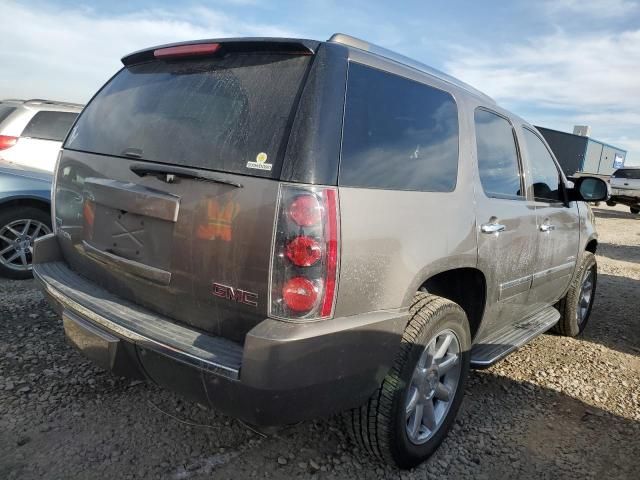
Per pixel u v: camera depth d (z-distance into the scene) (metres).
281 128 2.13
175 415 3.01
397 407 2.48
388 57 2.68
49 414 2.91
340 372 2.16
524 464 2.88
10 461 2.50
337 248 2.07
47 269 2.94
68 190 2.91
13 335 3.84
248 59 2.42
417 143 2.63
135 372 2.40
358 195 2.19
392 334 2.36
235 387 2.02
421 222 2.50
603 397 3.76
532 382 3.91
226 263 2.14
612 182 20.45
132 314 2.44
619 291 7.03
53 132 6.04
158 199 2.30
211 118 2.35
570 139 24.80
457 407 3.01
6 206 5.17
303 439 2.91
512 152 3.62
